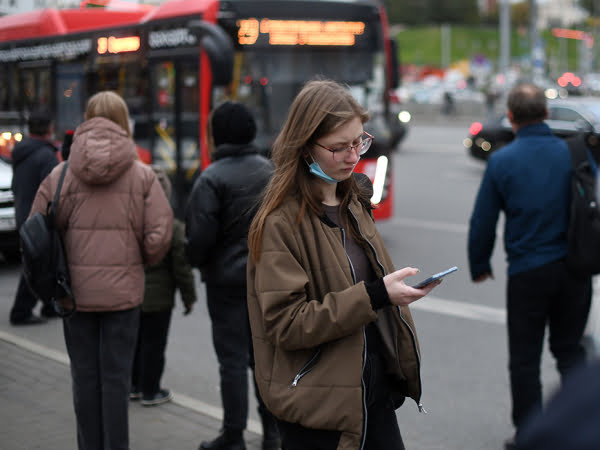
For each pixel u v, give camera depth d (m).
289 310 2.17
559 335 3.88
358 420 2.18
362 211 2.40
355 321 2.13
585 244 3.63
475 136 17.95
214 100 8.94
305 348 2.21
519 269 3.79
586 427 0.86
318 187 2.29
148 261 3.50
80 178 3.31
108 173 3.30
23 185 5.87
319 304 2.18
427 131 33.25
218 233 3.73
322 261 2.23
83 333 3.42
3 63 12.46
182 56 9.16
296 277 2.18
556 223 3.73
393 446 2.37
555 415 0.89
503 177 3.80
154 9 10.14
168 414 4.40
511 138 17.20
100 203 3.35
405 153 23.05
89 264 3.34
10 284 7.98
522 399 3.82
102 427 3.46
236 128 3.72
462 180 16.64
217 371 5.34
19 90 12.07
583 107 15.34
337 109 2.19
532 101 3.76
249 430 4.23
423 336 6.09
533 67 34.00
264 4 9.02
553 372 5.16
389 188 9.73
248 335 3.78
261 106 9.04
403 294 2.13
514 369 3.85
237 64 8.98
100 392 3.46
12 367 5.13
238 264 3.74
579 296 3.78
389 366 2.36
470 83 56.38
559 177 3.72
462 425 4.39
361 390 2.19
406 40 152.12
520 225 3.78
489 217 3.89
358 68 9.44
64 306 3.37
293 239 2.21
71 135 3.92
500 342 5.94
